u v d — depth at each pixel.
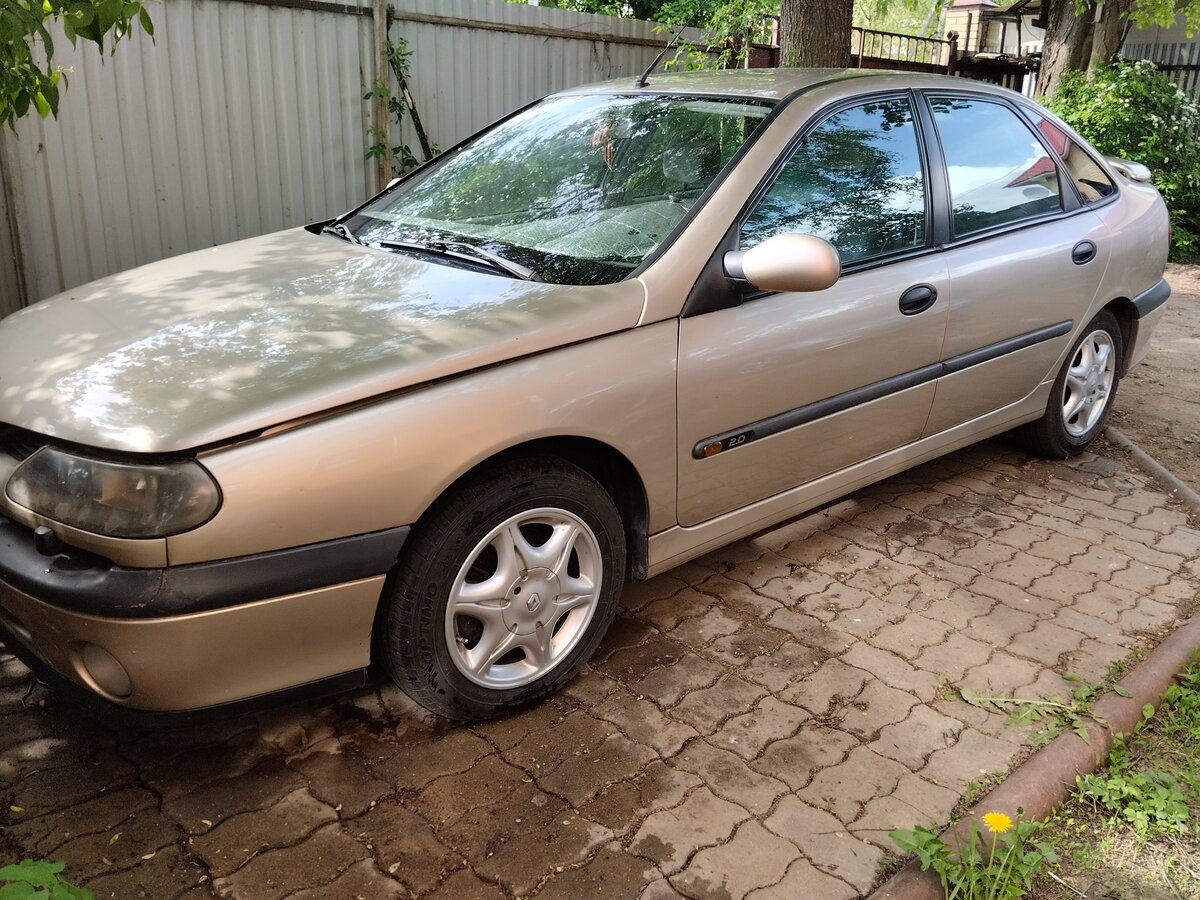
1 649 3.01
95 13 2.75
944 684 3.00
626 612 3.35
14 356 2.54
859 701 2.90
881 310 3.38
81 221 5.39
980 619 3.39
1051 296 4.20
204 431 2.11
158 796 2.41
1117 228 4.55
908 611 3.42
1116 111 11.34
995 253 3.88
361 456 2.24
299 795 2.43
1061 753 2.67
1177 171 11.56
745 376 2.99
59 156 5.21
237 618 2.16
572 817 2.39
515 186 3.44
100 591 2.09
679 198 3.08
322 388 2.24
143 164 5.55
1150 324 4.98
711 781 2.54
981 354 3.92
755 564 3.73
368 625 2.37
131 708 2.22
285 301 2.71
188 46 5.56
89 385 2.31
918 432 3.80
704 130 3.31
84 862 2.19
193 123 5.70
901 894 2.16
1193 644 3.23
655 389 2.76
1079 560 3.86
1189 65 13.98
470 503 2.45
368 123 6.53
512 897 2.15
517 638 2.67
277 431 2.17
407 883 2.18
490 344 2.46
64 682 2.30
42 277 5.31
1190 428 5.61
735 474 3.11
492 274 2.90
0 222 5.11
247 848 2.26
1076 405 4.73
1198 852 2.42
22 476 2.24
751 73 3.82
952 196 3.75
